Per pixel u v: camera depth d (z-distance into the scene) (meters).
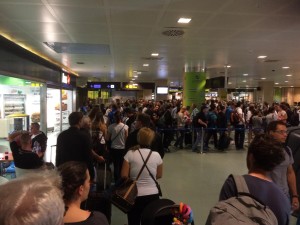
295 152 3.60
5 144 6.85
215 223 1.43
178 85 27.72
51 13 4.70
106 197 2.92
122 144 5.25
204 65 11.56
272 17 4.75
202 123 8.99
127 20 5.06
